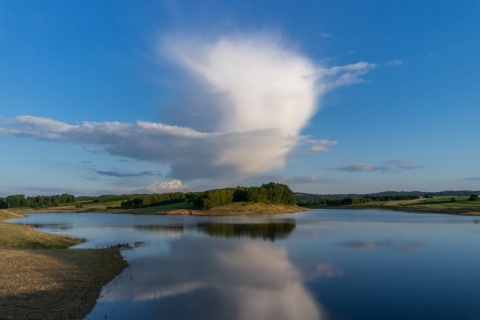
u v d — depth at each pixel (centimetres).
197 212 17262
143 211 18675
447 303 2377
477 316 2141
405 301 2423
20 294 2486
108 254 4391
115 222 11169
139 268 3562
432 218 11738
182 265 3703
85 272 3297
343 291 2669
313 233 6875
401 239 5769
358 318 2111
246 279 3053
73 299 2480
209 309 2278
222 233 7075
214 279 3067
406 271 3325
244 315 2166
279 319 2095
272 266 3606
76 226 9462
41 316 2108
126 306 2348
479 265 3594
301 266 3588
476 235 6328
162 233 7238
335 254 4297
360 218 12162
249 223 10062
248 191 19850
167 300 2481
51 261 3712
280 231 7369
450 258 3981
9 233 5694
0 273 3067
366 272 3294
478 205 16725
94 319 2112
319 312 2214
